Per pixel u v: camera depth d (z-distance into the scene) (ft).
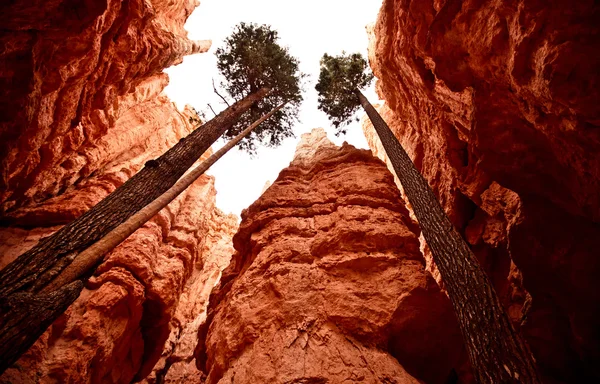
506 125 19.81
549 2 12.27
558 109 14.58
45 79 20.62
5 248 31.07
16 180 28.66
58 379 24.08
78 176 42.01
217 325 23.56
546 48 12.89
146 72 35.76
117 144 50.16
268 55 44.73
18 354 8.51
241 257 30.32
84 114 29.60
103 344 28.50
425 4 21.20
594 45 11.87
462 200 33.35
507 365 10.05
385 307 19.52
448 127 29.94
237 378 17.19
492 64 17.30
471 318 12.04
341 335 18.61
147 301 35.19
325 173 34.17
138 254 36.22
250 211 32.48
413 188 20.30
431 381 19.79
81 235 12.76
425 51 22.38
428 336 19.65
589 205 18.01
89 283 31.63
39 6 16.07
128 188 16.69
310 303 20.48
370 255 22.59
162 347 39.11
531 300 26.18
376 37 35.32
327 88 49.65
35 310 9.23
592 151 15.05
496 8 15.15
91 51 22.25
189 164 22.41
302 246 24.91
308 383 15.69
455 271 13.99
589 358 23.84
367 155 34.73
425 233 17.13
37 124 23.24
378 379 15.87
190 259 46.50
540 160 19.84
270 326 19.75
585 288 21.77
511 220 24.58
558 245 22.04
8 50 17.03
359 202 28.02
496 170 22.35
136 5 25.64
